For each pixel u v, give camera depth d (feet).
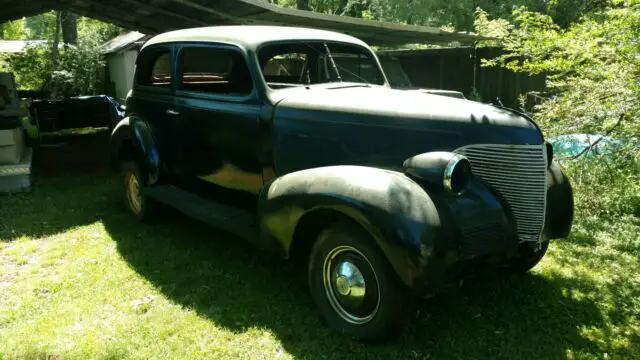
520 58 32.14
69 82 59.98
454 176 9.82
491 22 20.97
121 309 12.02
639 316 11.53
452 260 9.61
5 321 11.56
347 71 15.01
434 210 9.55
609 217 17.22
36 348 10.39
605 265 14.10
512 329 10.99
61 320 11.51
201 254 15.30
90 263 14.66
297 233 11.23
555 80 23.41
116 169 19.03
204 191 15.62
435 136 10.77
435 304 12.06
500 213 10.62
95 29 85.51
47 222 18.40
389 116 11.20
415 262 9.09
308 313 11.75
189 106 15.14
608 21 16.15
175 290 12.97
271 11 24.13
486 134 10.48
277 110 12.80
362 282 10.22
